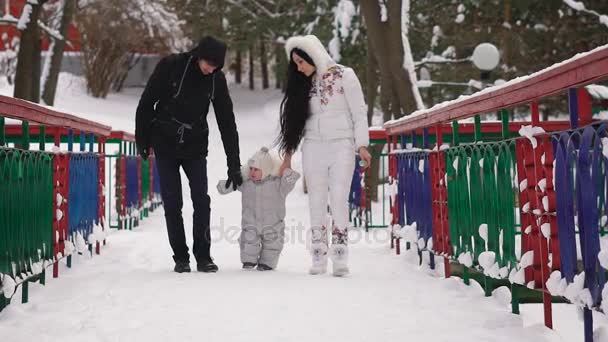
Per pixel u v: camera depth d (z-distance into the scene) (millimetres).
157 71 6043
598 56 2846
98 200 7664
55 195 5672
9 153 4434
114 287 5121
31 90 18016
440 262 6035
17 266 4590
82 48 31984
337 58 20344
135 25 32312
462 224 5254
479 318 4070
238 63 43031
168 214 6098
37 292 5098
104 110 29406
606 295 2895
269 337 3646
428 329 3812
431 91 22219
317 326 3877
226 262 6961
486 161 4684
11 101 4277
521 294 5043
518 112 23500
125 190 11188
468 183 5125
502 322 3914
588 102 8648
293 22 26766
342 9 20078
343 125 5984
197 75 6039
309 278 5520
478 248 4895
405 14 14820
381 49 14750
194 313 4199
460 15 20625
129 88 37094
